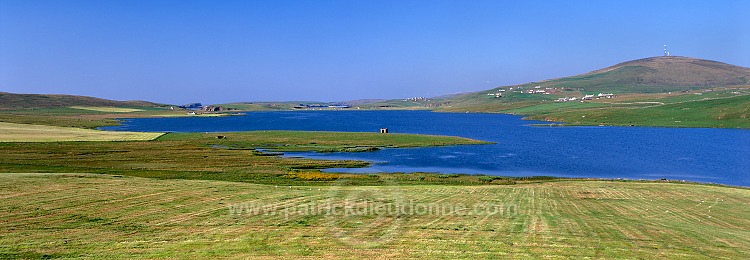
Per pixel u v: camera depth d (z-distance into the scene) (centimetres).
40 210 3177
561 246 2453
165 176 5912
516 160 9200
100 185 4269
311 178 6006
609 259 2234
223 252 2223
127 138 11919
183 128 19638
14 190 3859
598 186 5494
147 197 3731
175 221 2916
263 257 2144
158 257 2145
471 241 2492
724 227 3303
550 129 18625
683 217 3650
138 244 2377
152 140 11519
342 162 8300
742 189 5438
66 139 11012
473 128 19588
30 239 2448
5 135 11388
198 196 3806
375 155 9681
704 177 7438
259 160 8156
